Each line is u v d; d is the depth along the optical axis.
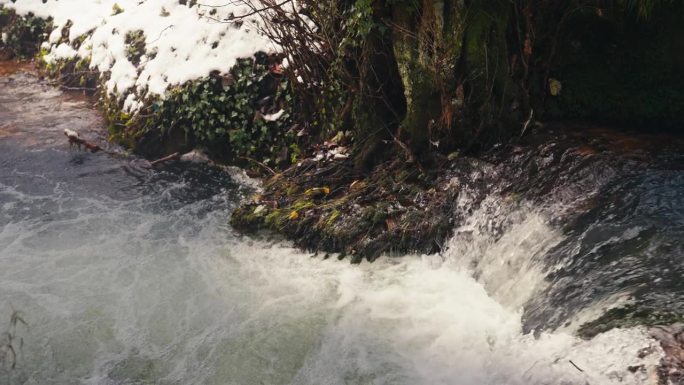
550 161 5.32
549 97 5.94
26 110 8.63
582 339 3.86
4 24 10.50
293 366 4.49
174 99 7.29
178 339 4.81
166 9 8.27
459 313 4.79
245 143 6.98
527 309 4.47
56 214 6.45
